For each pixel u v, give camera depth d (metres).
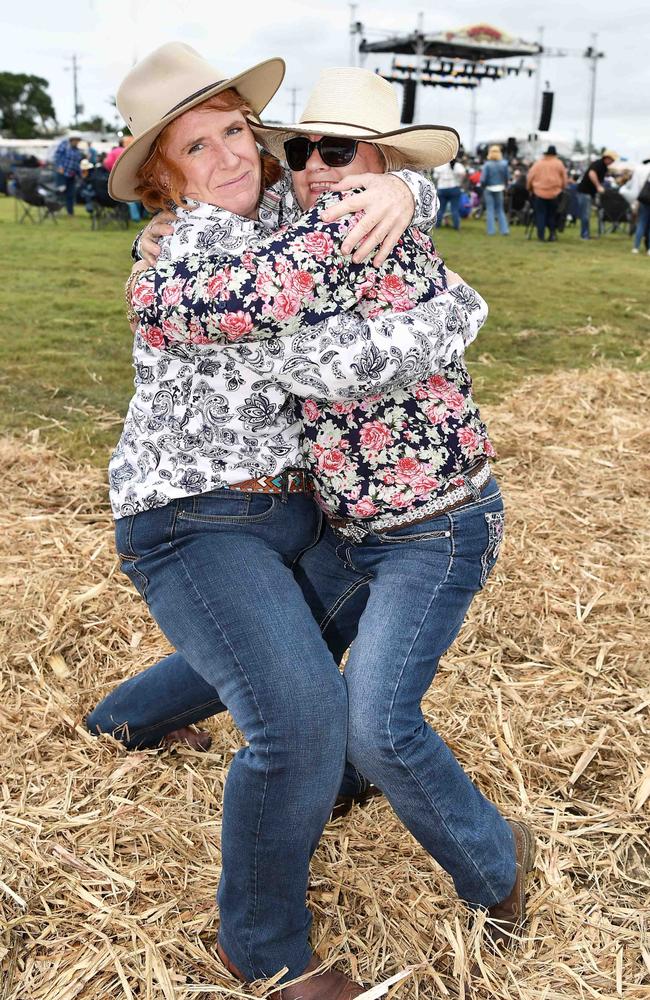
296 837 1.90
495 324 9.02
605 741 2.97
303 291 1.88
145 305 1.93
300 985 2.02
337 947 2.20
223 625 1.94
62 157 21.55
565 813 2.66
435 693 3.17
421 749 1.95
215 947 2.17
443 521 2.06
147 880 2.38
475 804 2.08
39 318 8.79
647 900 2.38
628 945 2.24
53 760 2.79
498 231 20.83
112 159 17.95
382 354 1.90
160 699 2.75
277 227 2.19
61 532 4.19
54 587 3.70
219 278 1.87
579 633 3.57
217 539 2.04
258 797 1.86
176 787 2.71
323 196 1.99
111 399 6.17
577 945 2.22
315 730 1.85
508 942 2.21
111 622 3.54
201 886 2.36
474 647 3.48
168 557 2.05
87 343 7.78
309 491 2.17
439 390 2.06
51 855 2.42
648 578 3.96
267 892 1.95
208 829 2.54
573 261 14.78
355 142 2.18
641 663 3.39
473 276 12.54
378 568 2.11
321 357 1.89
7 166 26.09
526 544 4.22
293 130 2.13
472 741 2.94
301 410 2.07
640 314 9.77
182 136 2.05
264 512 2.07
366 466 2.03
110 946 2.15
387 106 2.24
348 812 2.65
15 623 3.47
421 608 2.02
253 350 1.92
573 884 2.44
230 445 2.03
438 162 2.30
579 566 4.04
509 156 36.25
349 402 2.02
